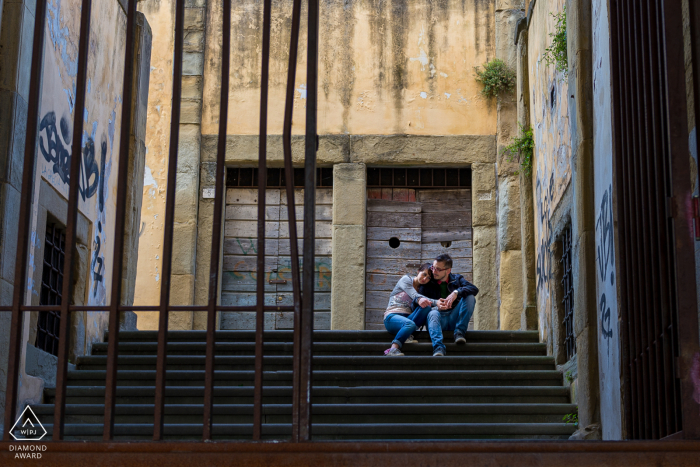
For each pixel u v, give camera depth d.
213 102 13.38
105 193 9.70
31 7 7.18
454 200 13.30
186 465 2.71
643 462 2.61
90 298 9.11
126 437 6.65
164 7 13.62
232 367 8.27
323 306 12.99
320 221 13.22
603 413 5.96
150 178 13.03
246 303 13.02
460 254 13.09
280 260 13.16
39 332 7.88
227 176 13.43
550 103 9.20
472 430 6.73
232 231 13.27
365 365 8.26
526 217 10.69
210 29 13.63
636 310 3.75
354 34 13.57
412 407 7.13
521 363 8.45
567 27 7.21
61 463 2.73
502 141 12.94
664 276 3.33
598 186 6.20
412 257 13.14
